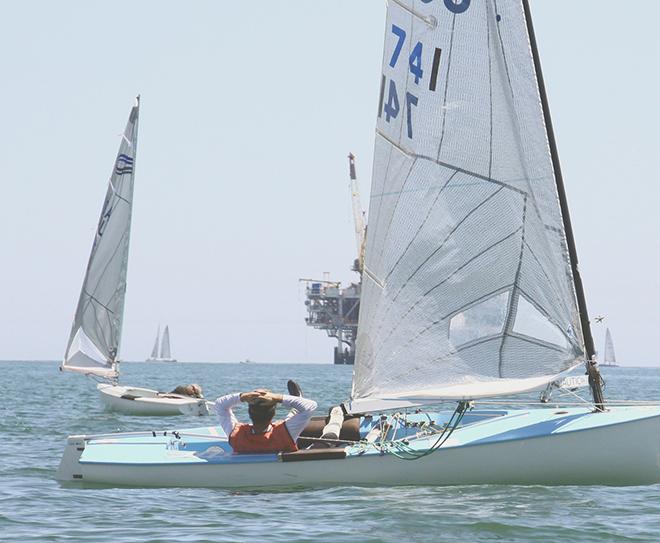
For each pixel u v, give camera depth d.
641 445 52.59
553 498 50.53
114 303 156.00
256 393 55.47
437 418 64.00
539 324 55.66
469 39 57.41
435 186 57.66
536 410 59.84
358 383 58.66
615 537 42.59
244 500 51.56
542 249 55.72
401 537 42.56
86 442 60.62
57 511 49.00
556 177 56.44
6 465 67.50
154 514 47.91
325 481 54.69
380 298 58.38
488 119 56.81
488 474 53.84
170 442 60.66
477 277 56.66
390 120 59.50
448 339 56.84
